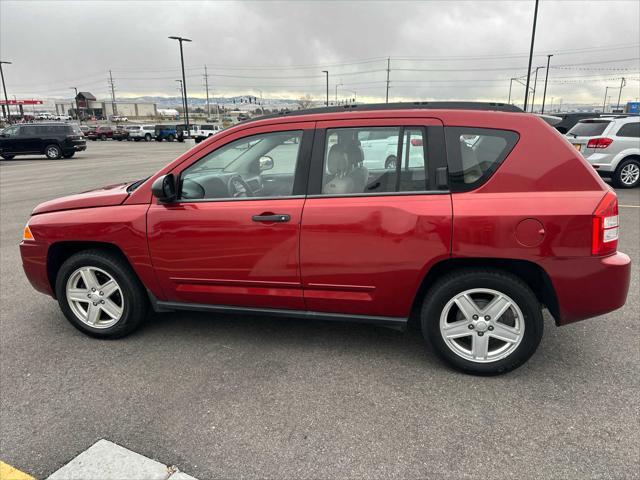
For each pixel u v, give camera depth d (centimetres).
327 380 310
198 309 357
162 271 346
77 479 224
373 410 278
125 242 346
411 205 296
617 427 260
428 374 317
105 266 357
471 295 304
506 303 298
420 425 264
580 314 294
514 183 288
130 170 1816
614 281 286
